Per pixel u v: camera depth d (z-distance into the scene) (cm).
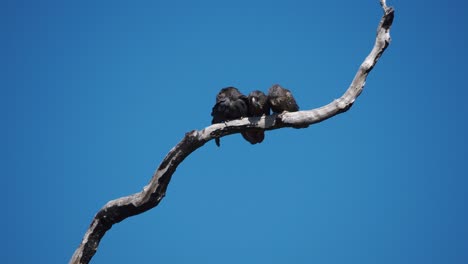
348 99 3878
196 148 4038
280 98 4334
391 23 3759
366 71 3825
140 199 4044
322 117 3925
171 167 4012
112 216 4112
